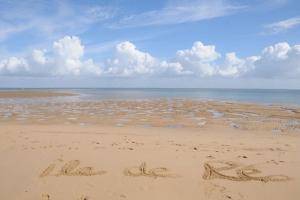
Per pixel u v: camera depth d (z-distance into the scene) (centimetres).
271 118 1533
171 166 589
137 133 1035
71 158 638
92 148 736
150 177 530
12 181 511
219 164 604
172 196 457
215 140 883
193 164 603
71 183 502
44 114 1727
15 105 2428
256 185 498
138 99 3619
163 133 1045
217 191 474
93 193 464
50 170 563
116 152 694
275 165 600
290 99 3784
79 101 3073
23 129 1080
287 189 482
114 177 529
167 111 1923
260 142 855
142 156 659
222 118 1541
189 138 920
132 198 449
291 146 795
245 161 627
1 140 833
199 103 2753
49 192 468
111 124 1317
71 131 1060
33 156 654
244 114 1730
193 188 485
